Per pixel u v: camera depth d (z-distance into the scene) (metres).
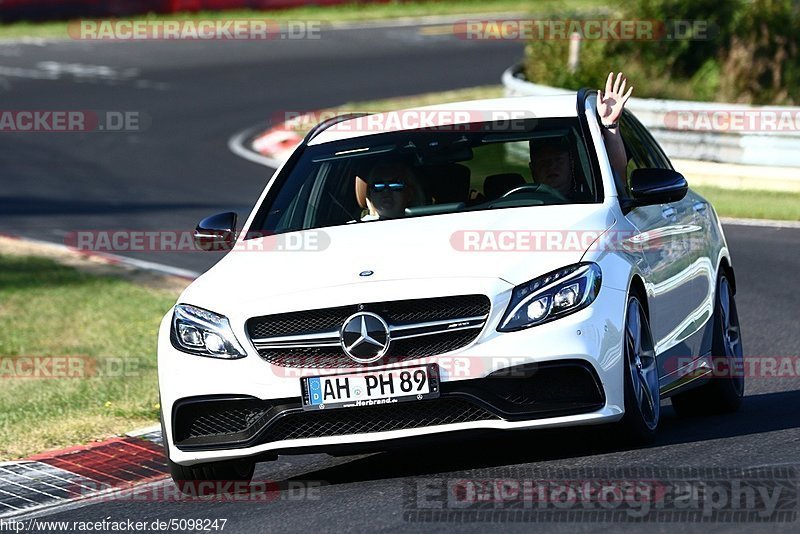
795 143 57.47
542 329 20.31
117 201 68.44
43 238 60.41
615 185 23.75
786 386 29.08
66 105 100.31
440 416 20.58
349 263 21.53
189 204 66.19
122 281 50.97
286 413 20.72
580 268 20.88
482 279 20.52
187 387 21.28
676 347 24.38
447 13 151.00
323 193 25.03
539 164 24.16
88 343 40.97
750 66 74.75
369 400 20.42
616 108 25.03
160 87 108.00
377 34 135.12
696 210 27.19
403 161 24.84
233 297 21.62
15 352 40.19
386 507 19.47
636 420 21.28
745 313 37.25
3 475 25.58
